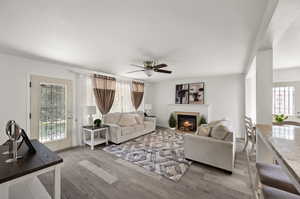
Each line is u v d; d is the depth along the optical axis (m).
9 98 2.91
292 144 1.07
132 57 3.07
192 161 2.88
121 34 2.02
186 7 1.43
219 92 5.27
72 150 3.61
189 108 5.79
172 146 3.85
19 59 3.03
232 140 2.47
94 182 2.18
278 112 4.38
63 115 3.75
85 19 1.65
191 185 2.10
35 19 1.64
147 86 6.84
